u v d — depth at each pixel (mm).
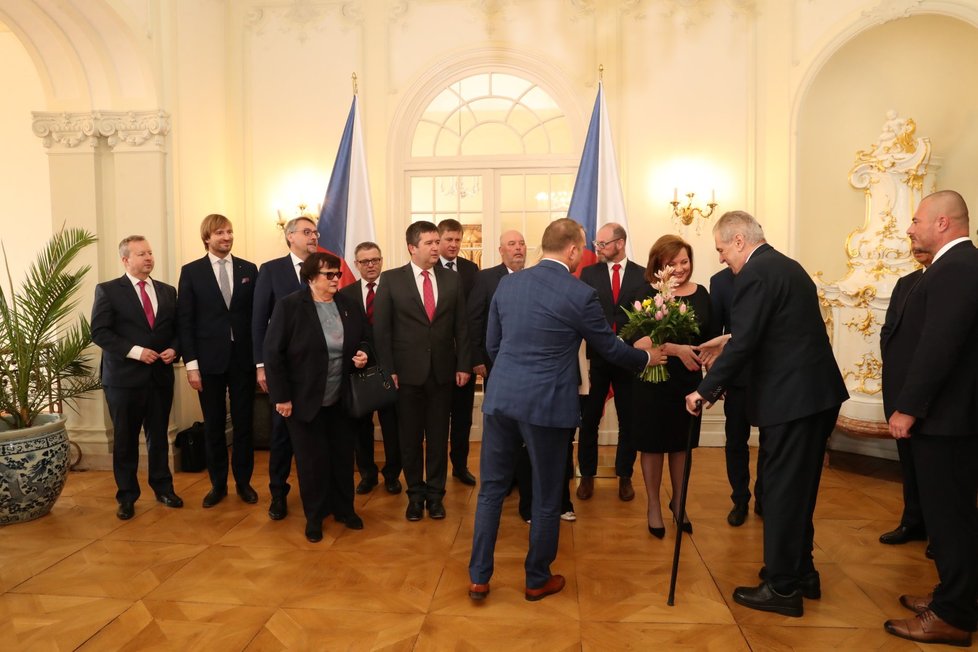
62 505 3896
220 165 5449
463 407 4191
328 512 3541
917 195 4340
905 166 4328
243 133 5574
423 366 3557
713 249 5285
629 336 3248
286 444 3662
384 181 5566
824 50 4762
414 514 3605
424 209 5648
